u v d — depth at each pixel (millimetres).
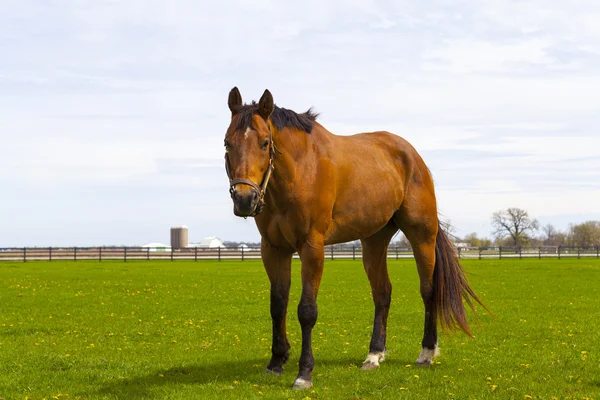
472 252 69125
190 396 6652
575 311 15336
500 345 10258
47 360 8742
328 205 7164
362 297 19203
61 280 26766
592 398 6570
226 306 16828
